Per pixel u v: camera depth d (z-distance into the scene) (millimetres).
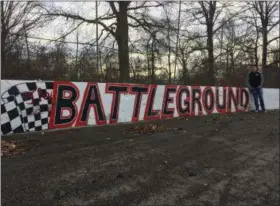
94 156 6180
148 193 4820
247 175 5977
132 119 10141
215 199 4910
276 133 9430
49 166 5469
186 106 11930
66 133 7895
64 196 4461
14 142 6750
